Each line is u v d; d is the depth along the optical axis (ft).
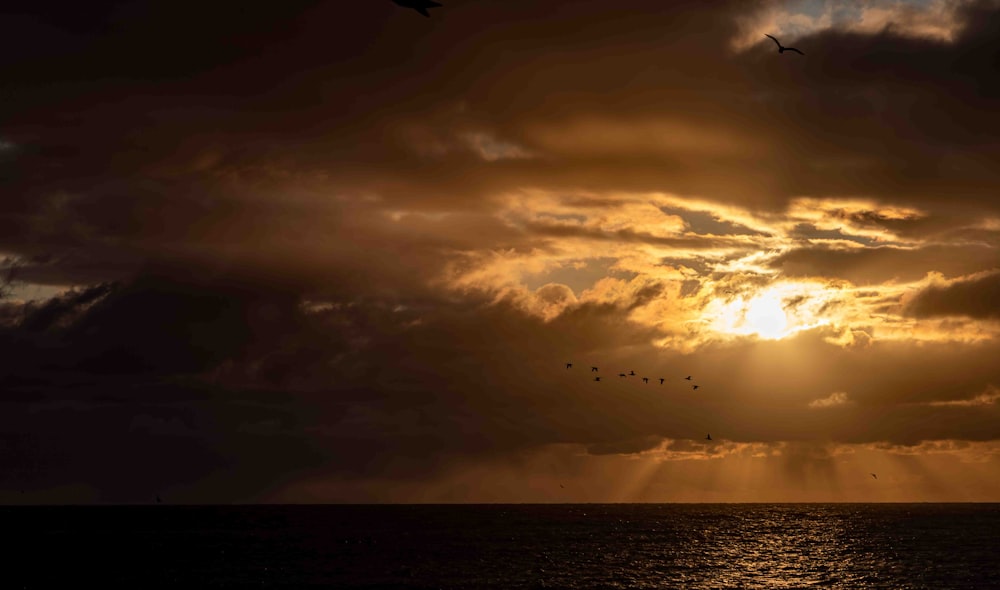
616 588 361.92
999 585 370.53
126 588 351.05
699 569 431.84
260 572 403.54
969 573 411.13
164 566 428.15
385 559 463.83
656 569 430.20
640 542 597.52
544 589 354.74
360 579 377.91
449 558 471.62
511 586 360.89
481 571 411.34
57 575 394.11
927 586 367.45
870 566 444.55
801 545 573.33
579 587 362.74
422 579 379.35
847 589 362.74
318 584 361.10
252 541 590.96
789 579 394.73
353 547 540.93
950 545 562.25
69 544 568.41
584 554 503.20
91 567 425.28
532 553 504.84
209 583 365.40
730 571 424.87
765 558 486.79
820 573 416.05
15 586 359.66
